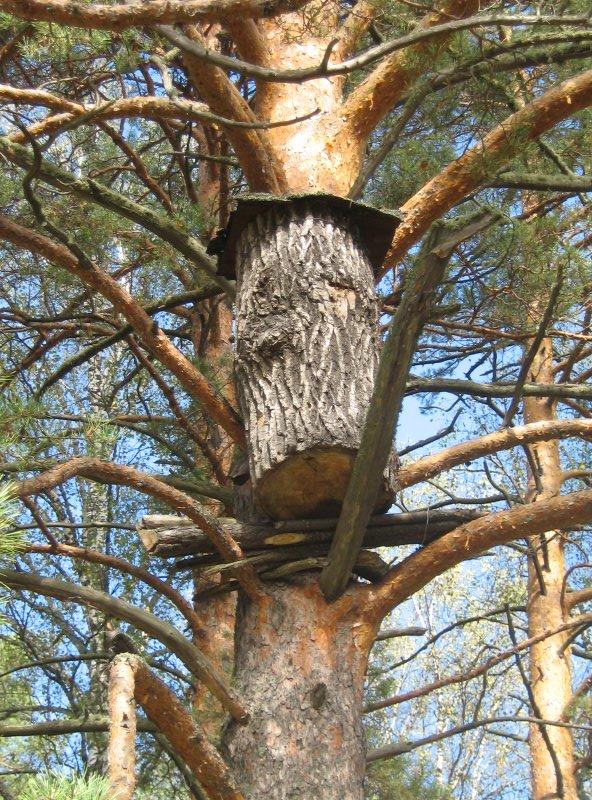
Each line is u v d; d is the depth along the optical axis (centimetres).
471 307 589
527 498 930
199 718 635
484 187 508
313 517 406
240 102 465
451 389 519
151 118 645
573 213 698
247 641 411
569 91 479
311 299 411
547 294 583
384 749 532
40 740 779
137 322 436
